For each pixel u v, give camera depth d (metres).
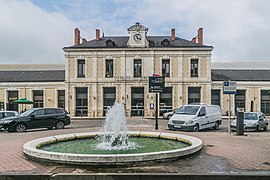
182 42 36.19
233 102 35.44
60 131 16.17
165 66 34.59
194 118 16.91
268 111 36.12
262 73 39.34
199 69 34.28
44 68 44.06
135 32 34.56
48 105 36.47
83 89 34.97
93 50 34.56
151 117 32.91
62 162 7.07
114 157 6.85
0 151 9.20
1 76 39.12
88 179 6.13
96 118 32.12
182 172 6.36
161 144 10.31
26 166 7.04
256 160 7.70
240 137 13.15
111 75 34.66
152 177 6.11
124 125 11.27
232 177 6.12
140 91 34.69
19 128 16.59
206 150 9.24
